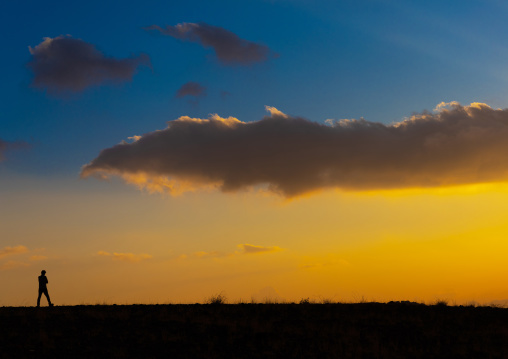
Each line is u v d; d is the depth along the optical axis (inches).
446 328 941.8
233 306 1145.4
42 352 781.9
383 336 892.0
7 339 841.5
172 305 1169.4
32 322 958.4
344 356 780.0
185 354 785.6
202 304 1179.3
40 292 1170.0
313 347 825.5
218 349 815.7
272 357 781.9
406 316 1026.7
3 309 1126.4
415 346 834.8
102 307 1138.7
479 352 806.5
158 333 892.0
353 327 938.7
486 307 1131.3
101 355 774.5
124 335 876.6
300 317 1021.8
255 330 915.4
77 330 904.3
